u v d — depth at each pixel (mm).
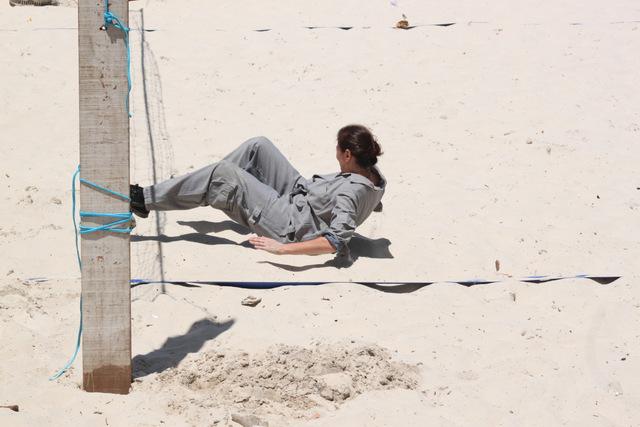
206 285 11461
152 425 8062
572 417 8570
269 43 21797
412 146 17094
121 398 8570
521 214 14328
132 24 22703
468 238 13414
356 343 9828
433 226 13820
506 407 8727
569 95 19562
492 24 23422
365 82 20000
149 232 13320
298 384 8836
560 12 24625
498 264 12352
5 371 8977
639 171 16172
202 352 9555
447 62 21109
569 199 14930
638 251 12945
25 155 16000
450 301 11219
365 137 12398
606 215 14297
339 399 8727
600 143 17422
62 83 19078
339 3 25062
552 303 11289
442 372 9414
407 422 8273
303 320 10562
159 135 17016
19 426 7824
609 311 10938
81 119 8422
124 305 8633
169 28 22469
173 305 10742
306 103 18906
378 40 22234
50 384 8812
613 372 9430
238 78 19922
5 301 10633
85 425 7992
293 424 8180
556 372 9430
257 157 13195
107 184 8492
